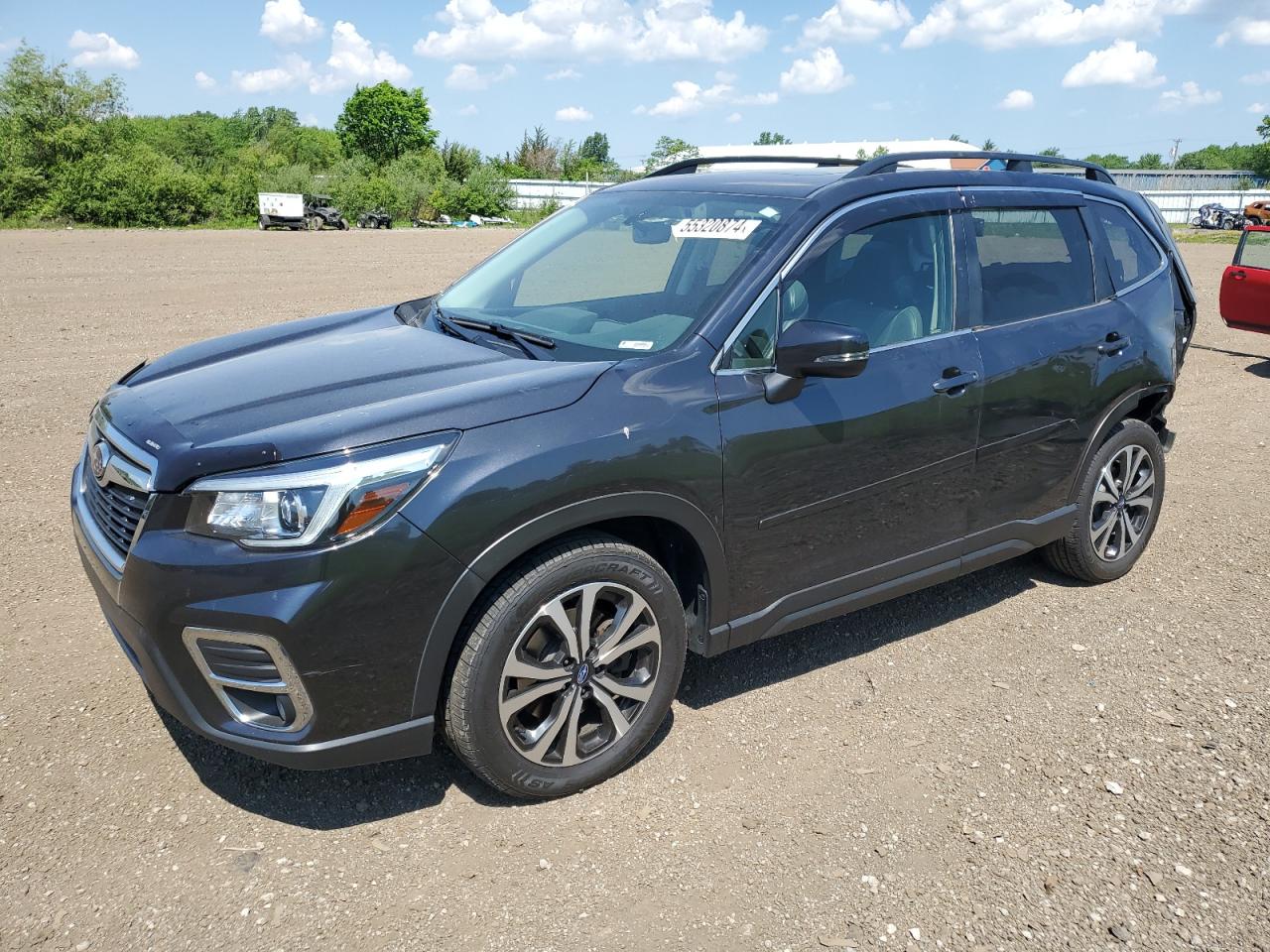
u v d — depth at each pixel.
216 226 50.00
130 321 11.72
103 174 47.81
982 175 3.99
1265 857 2.78
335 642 2.47
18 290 15.13
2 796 2.87
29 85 49.38
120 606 2.60
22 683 3.48
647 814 2.90
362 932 2.42
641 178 4.46
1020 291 3.97
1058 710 3.54
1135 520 4.71
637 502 2.83
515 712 2.78
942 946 2.43
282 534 2.42
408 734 2.65
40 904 2.47
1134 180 87.00
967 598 4.50
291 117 146.12
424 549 2.51
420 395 2.75
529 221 63.50
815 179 3.65
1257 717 3.51
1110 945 2.45
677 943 2.41
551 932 2.44
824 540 3.37
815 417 3.20
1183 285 5.02
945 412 3.56
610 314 3.37
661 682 3.06
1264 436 7.41
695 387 2.98
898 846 2.79
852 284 3.42
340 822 2.83
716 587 3.13
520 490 2.61
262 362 3.23
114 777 2.98
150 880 2.57
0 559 4.52
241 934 2.40
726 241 3.39
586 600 2.83
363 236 38.09
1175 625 4.25
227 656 2.49
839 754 3.24
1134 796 3.04
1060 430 4.08
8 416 7.00
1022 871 2.71
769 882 2.64
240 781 2.99
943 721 3.45
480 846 2.75
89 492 3.02
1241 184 85.94
